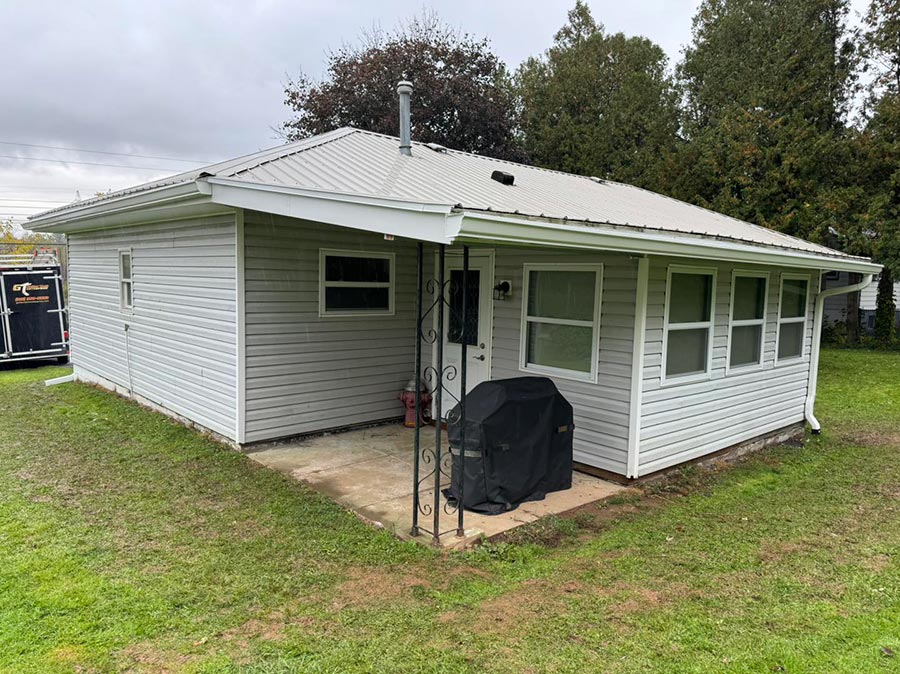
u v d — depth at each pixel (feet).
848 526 15.74
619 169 68.54
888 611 11.20
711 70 63.26
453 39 71.72
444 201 13.05
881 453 23.65
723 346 21.13
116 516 15.08
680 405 19.44
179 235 23.49
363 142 24.47
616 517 15.87
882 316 58.44
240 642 9.77
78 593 11.21
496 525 14.87
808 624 10.68
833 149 51.55
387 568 12.52
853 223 51.47
